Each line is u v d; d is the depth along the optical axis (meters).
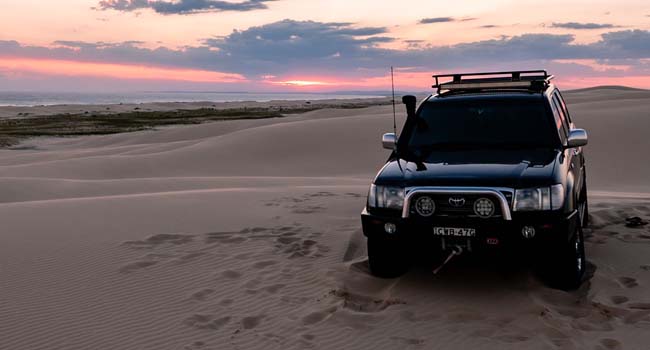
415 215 5.24
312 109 120.25
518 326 4.68
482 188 5.03
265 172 25.16
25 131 57.75
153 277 6.20
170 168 26.50
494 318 4.86
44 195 16.03
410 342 4.49
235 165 26.72
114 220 8.93
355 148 27.92
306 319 5.00
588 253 6.73
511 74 6.82
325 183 17.41
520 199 4.99
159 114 93.38
